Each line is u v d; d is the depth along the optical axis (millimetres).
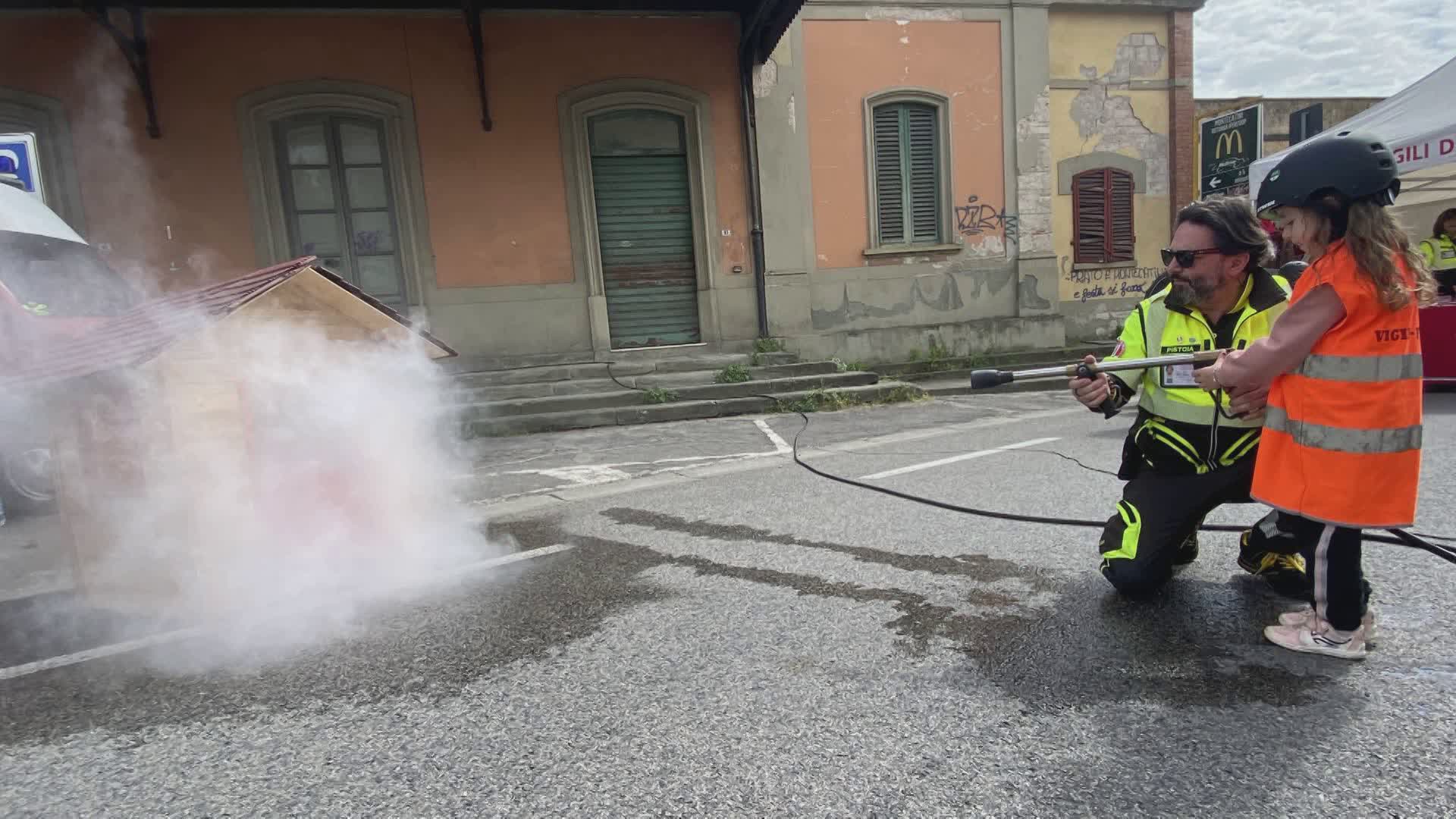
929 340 11875
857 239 11547
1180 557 3248
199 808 1928
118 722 2385
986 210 12023
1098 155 12586
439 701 2426
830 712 2250
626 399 9133
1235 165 12016
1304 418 2273
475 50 9633
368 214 9930
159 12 9078
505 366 10242
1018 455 5930
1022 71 11930
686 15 10523
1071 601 2992
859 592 3191
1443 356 7867
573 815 1827
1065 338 12711
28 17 8820
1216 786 1834
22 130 8859
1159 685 2320
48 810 1948
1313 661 2420
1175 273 2676
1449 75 7730
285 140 9664
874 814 1783
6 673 2760
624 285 10797
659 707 2330
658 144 10734
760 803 1841
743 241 10977
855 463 5945
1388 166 2098
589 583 3467
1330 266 2168
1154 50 12656
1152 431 2898
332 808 1900
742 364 10359
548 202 10266
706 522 4391
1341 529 2324
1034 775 1907
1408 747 1952
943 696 2311
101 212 9094
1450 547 3330
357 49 9617
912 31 11492
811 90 11156
